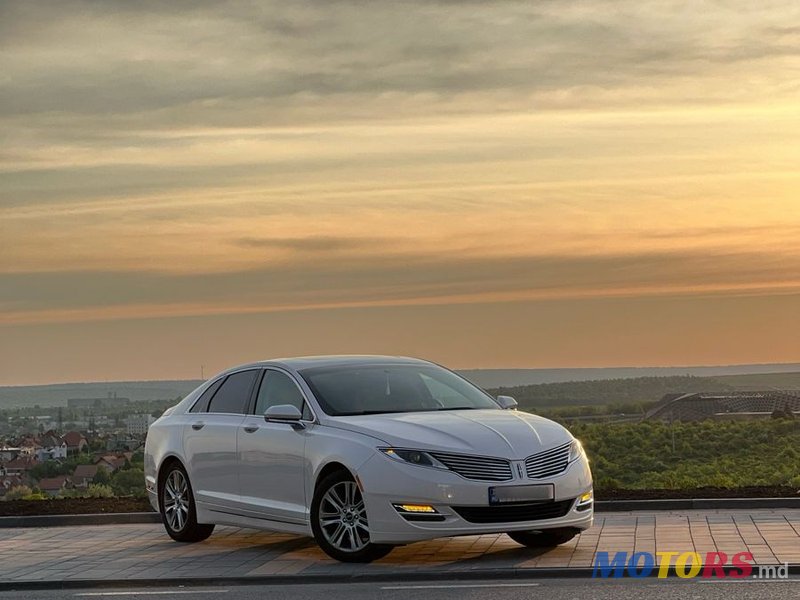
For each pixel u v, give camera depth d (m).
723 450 38.84
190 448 12.17
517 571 9.25
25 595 9.44
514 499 9.72
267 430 11.20
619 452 39.56
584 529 10.43
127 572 10.18
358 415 10.73
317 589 9.09
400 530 9.80
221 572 9.95
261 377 11.80
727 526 11.63
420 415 10.63
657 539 10.87
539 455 10.02
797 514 12.59
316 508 10.41
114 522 14.56
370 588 9.01
